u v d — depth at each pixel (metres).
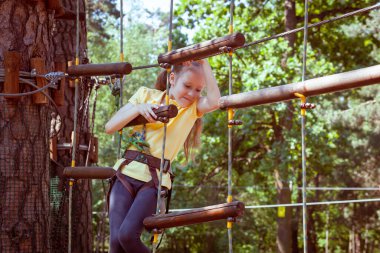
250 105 3.14
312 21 18.36
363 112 20.30
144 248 3.41
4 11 4.39
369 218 26.73
